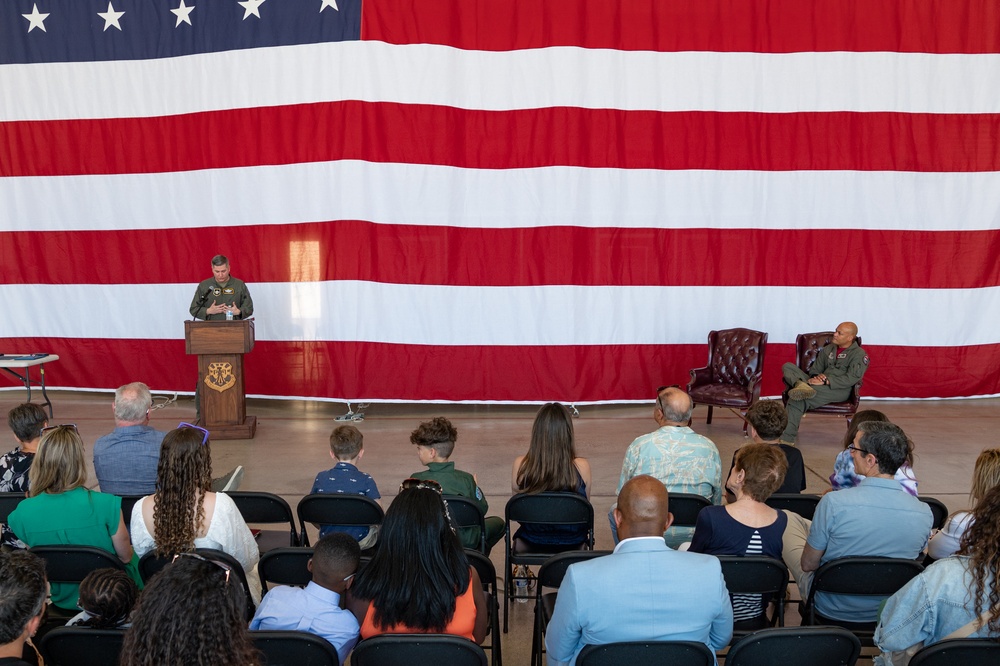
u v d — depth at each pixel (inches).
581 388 323.0
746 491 116.3
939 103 321.4
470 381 322.0
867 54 317.1
